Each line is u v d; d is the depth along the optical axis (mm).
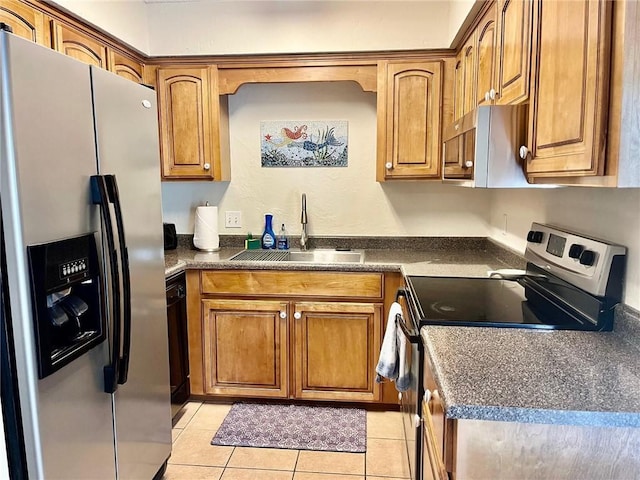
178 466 2195
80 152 1416
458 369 1132
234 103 3117
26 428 1237
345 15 2701
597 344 1300
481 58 2098
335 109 3080
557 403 964
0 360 1203
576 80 1070
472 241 3082
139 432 1815
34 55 1224
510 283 2039
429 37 2670
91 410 1490
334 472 2152
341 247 3158
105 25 2363
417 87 2717
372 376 2660
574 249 1584
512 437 1018
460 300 1745
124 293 1596
